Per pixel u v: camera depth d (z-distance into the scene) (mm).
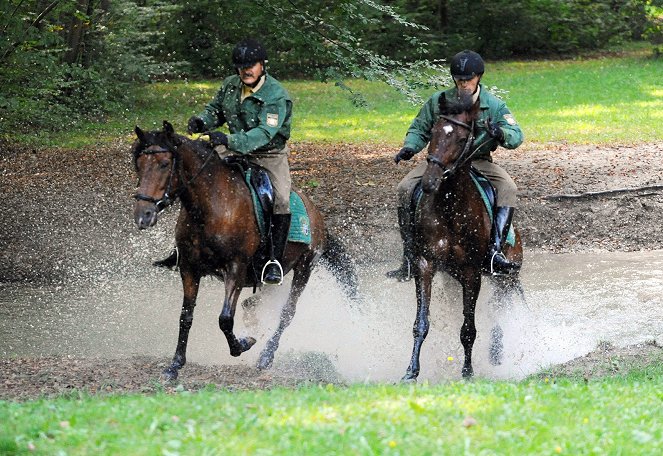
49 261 18031
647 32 54688
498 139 10750
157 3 36656
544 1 51969
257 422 7133
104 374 11109
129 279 17281
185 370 11383
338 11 21031
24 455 6652
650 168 23828
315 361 12148
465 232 10883
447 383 10133
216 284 16906
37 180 23719
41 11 28125
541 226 20203
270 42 26156
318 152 28062
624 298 15727
